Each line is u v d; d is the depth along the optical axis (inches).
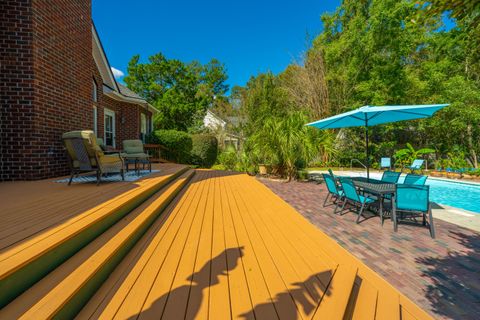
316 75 767.7
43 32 209.8
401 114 248.2
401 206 168.2
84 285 63.9
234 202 192.5
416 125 644.7
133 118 505.0
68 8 243.4
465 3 76.0
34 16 199.5
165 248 101.5
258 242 109.7
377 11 648.4
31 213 99.9
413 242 148.6
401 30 642.2
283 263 89.1
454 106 526.3
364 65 716.7
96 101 374.9
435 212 221.9
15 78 196.5
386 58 692.7
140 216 123.0
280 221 142.5
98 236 95.9
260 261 90.4
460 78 531.5
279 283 75.5
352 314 66.4
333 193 232.2
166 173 268.2
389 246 142.5
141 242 108.2
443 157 628.7
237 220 144.0
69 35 245.6
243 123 843.4
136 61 1121.4
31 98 199.0
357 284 81.8
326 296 68.8
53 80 222.2
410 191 164.2
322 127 309.6
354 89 724.0
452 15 81.7
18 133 197.9
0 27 193.9
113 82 438.3
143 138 561.3
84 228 83.8
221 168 605.6
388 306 70.1
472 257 127.5
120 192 148.3
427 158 648.4
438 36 644.1
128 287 72.1
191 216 151.6
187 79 1067.3
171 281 75.8
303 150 383.2
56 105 225.9
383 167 644.7
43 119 209.5
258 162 465.1
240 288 72.4
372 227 177.3
